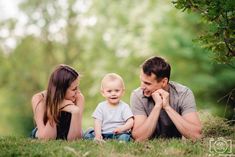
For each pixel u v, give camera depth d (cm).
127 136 613
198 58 1633
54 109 618
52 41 2377
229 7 602
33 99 644
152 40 1738
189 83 1627
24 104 2420
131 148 546
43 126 629
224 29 625
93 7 2145
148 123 604
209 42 655
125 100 1898
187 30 1691
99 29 2128
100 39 2142
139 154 529
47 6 2336
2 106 2420
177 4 642
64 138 641
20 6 2359
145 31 1795
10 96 2423
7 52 2408
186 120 612
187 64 1653
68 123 639
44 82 2395
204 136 671
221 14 626
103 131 631
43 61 2405
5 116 2414
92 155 514
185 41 1658
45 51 2392
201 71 1642
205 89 1622
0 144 567
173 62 1670
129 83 1922
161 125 640
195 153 536
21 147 551
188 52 1627
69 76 621
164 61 619
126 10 2014
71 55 2356
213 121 741
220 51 657
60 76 620
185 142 582
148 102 627
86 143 572
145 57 1856
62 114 636
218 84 1600
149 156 519
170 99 625
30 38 2403
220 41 648
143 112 626
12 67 2417
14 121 2411
